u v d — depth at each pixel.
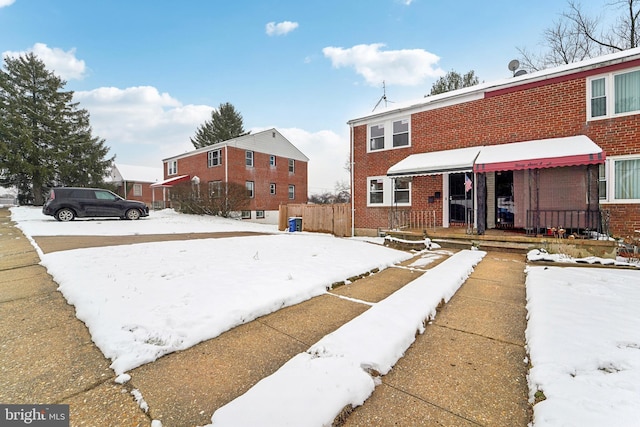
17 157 23.11
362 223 13.50
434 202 11.45
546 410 1.84
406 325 3.20
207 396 2.14
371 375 2.38
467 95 10.58
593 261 6.43
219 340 3.05
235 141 24.75
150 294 4.04
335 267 5.98
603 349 2.60
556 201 8.37
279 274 5.27
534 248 7.70
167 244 8.26
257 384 2.16
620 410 1.79
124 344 2.78
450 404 2.09
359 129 13.62
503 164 7.99
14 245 7.97
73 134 28.03
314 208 14.88
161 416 1.93
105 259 6.02
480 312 3.90
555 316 3.37
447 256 7.83
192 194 21.11
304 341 3.06
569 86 8.80
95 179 28.53
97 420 1.91
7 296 4.17
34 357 2.67
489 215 10.38
